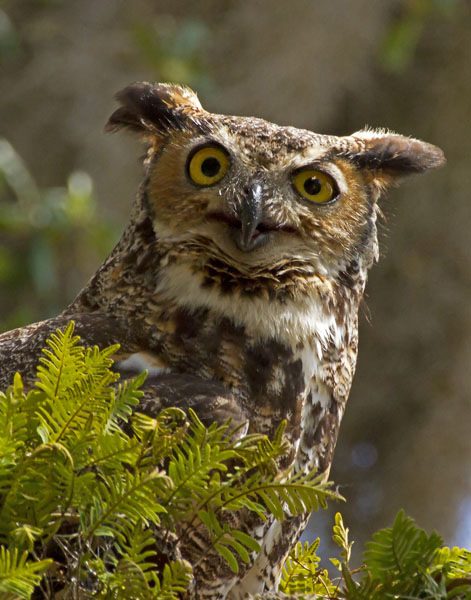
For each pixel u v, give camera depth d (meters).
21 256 5.43
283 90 6.47
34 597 4.61
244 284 4.75
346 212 4.79
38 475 4.57
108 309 4.76
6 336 4.77
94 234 5.34
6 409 4.57
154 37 5.84
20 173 5.32
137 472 4.58
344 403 4.78
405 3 6.55
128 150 6.19
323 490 4.59
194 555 4.68
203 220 4.76
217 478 4.59
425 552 4.62
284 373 4.74
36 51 6.40
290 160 4.78
